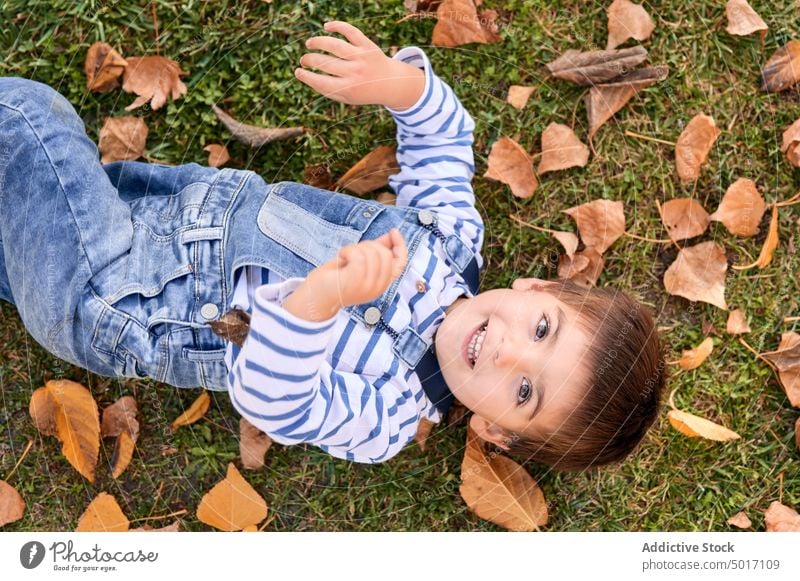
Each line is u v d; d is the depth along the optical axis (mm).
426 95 991
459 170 1047
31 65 1119
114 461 1126
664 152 1204
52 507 1130
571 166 1175
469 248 1022
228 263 956
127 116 1135
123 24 1140
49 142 934
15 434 1124
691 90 1200
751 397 1193
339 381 925
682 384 1183
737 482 1188
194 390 1155
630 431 984
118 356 958
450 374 954
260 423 860
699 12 1198
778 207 1200
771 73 1197
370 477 1172
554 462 1039
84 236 931
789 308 1198
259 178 1027
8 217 938
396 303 962
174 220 988
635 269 1193
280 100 1163
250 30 1157
